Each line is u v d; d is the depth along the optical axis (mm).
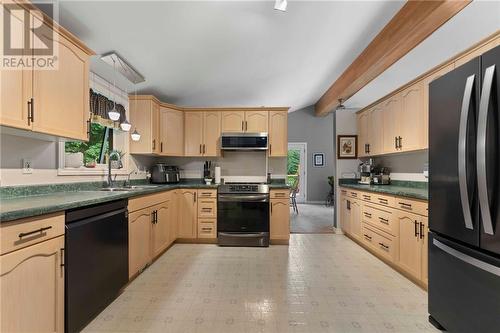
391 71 4250
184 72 3363
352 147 4500
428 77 2670
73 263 1585
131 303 2082
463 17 2469
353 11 2645
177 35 2467
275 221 3777
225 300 2143
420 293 2281
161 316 1900
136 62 2834
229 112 4203
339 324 1820
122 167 3441
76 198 1822
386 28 2994
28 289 1278
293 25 2717
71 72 1915
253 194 3727
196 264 2973
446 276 1643
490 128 1312
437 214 1739
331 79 5297
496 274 1277
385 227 2947
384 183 3977
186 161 4473
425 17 2314
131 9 1988
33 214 1286
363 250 3525
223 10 2234
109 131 3359
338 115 4539
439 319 1713
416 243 2381
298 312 1970
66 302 1531
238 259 3152
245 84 4270
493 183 1303
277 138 4188
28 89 1551
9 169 1855
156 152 3764
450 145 1619
